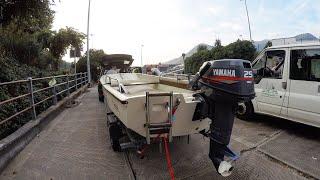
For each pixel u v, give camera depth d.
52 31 24.17
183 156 5.01
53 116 8.35
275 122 7.36
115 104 5.11
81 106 10.78
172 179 3.98
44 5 10.48
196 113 4.33
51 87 8.91
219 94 3.57
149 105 4.08
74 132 6.73
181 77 7.32
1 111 5.69
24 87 7.57
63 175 4.28
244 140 5.84
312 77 5.71
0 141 4.85
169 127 4.19
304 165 4.53
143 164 4.68
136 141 4.54
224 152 3.76
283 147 5.40
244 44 34.03
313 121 5.71
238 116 7.79
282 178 4.10
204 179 4.11
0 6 9.65
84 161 4.84
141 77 8.95
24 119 6.89
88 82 22.23
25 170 4.48
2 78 6.79
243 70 3.43
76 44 25.20
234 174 4.24
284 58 6.32
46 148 5.54
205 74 3.85
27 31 13.91
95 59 30.22
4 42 11.98
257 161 4.73
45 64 16.44
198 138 6.00
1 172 4.39
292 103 6.11
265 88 6.83
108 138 6.18
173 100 4.14
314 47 5.66
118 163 4.73
